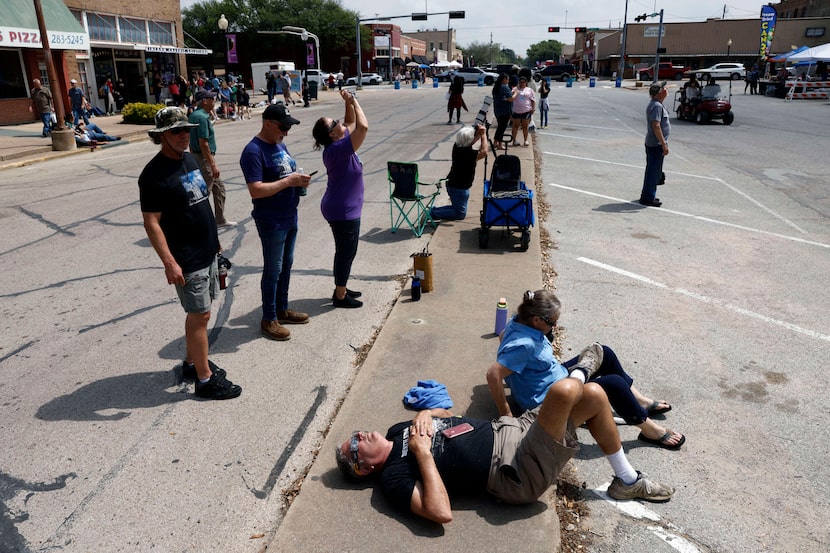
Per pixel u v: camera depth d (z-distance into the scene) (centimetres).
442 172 1208
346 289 582
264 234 483
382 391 414
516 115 1466
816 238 810
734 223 880
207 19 5997
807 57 3272
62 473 346
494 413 388
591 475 344
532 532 292
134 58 2888
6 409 411
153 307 584
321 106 3084
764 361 476
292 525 296
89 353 491
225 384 422
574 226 859
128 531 303
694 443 373
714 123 2169
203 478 342
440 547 282
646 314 564
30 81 2230
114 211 953
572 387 284
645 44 6506
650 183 968
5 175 1315
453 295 587
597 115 2402
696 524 307
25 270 690
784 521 309
